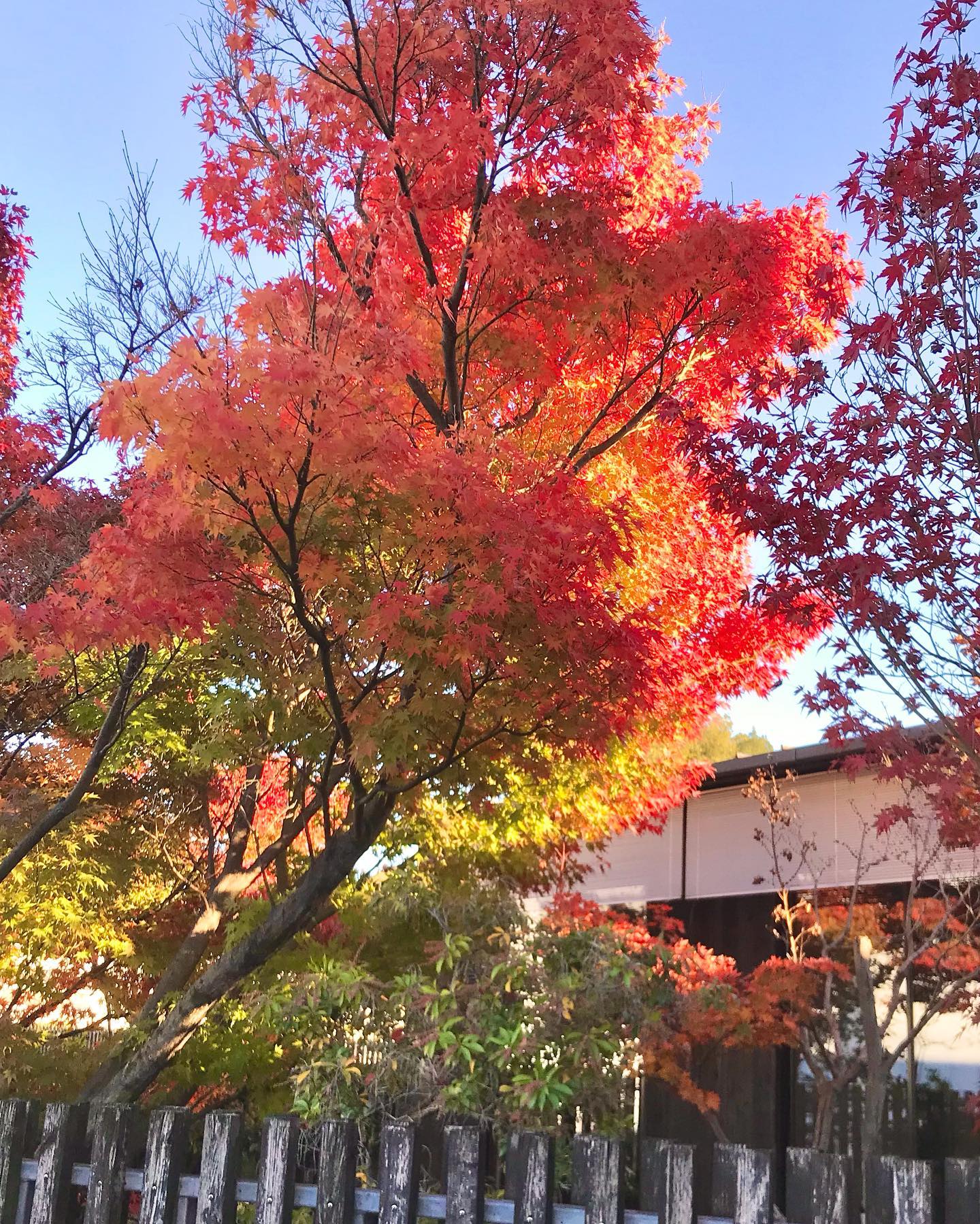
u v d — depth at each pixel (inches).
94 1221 133.6
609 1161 117.8
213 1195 129.3
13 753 327.9
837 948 381.1
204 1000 267.9
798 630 362.0
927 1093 337.7
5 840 331.6
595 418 291.1
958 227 202.8
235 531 198.2
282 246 244.2
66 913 326.6
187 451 170.7
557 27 235.3
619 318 274.4
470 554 207.9
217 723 319.0
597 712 228.7
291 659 259.1
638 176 307.3
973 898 331.6
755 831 383.2
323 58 246.5
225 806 376.5
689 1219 113.7
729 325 273.6
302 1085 252.1
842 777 396.2
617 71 241.3
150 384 166.1
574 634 213.0
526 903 466.0
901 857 354.3
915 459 210.2
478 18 234.4
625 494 343.6
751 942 421.7
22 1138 141.9
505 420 293.7
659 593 363.9
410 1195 122.8
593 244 258.1
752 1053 395.9
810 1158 111.6
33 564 283.3
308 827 369.4
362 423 176.7
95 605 205.3
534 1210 119.3
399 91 245.6
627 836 498.0
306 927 284.7
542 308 264.4
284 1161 128.0
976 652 219.5
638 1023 281.1
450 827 367.6
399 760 231.1
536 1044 244.2
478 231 246.1
